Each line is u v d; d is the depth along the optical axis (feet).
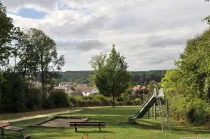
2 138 46.75
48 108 166.30
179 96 77.41
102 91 188.55
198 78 50.44
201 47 49.24
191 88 52.90
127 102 219.82
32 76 176.24
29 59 172.86
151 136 49.75
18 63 169.58
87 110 137.59
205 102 61.00
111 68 187.32
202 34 73.56
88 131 55.67
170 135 51.08
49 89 179.73
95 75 197.36
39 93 156.35
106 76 187.32
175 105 78.18
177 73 60.34
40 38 177.88
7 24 125.18
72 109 153.07
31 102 149.18
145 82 387.14
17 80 137.59
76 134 51.80
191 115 70.64
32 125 64.39
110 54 189.57
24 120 85.81
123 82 188.55
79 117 87.30
